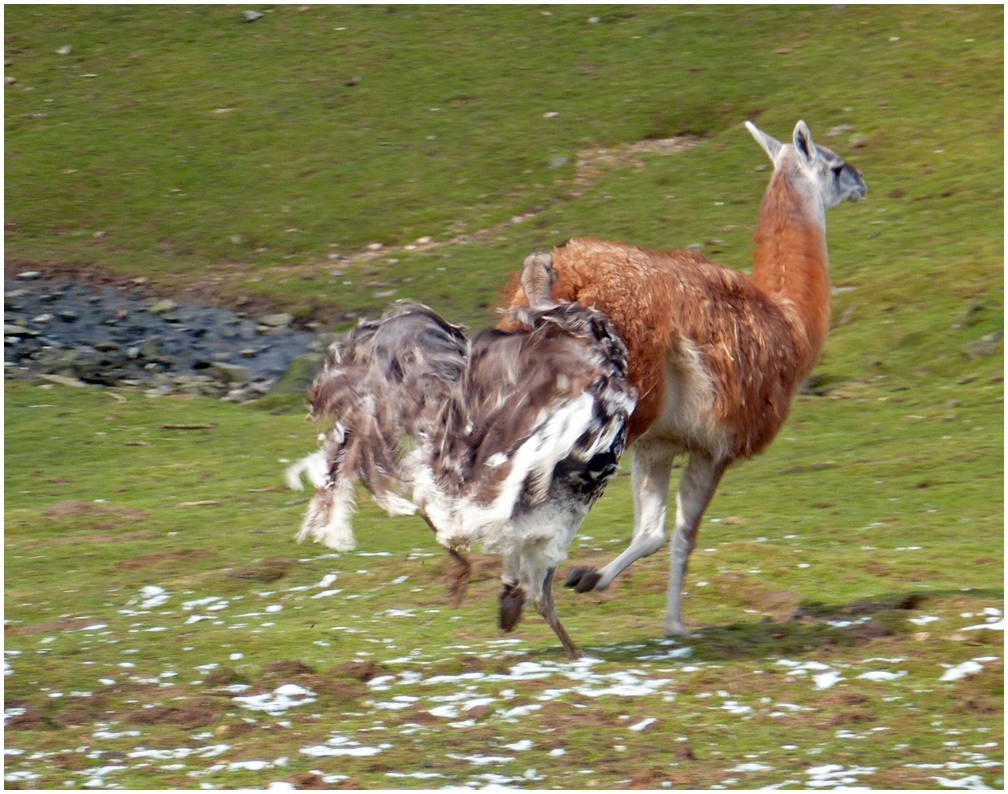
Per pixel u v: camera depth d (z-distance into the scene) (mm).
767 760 21406
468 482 24516
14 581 37750
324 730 23500
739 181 90250
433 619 32281
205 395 68562
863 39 108938
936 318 67438
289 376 70125
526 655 28391
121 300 83875
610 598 34031
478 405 24750
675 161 94750
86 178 100812
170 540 42750
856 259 77188
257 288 84188
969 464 49125
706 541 40094
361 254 88438
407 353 25484
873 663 27062
